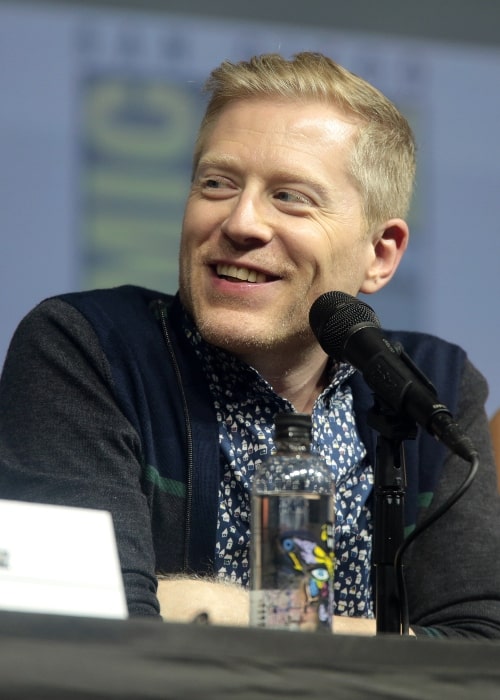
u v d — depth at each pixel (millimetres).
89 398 5578
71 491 5215
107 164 10109
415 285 10352
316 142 5816
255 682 3014
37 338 5742
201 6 10516
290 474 4199
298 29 10734
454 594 5992
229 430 5879
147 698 2965
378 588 4438
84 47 10180
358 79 6051
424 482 6246
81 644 2842
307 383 6098
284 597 3844
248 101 5871
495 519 6230
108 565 3395
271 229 5699
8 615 2799
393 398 4352
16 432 5516
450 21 11016
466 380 6723
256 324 5684
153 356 5891
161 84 10305
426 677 3150
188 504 5703
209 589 4934
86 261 10000
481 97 10914
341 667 3059
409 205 6391
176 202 10219
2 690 2857
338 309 4680
